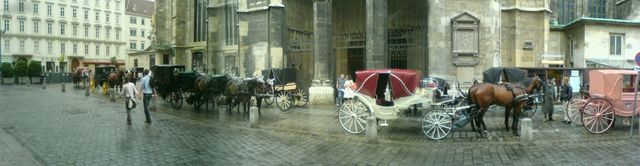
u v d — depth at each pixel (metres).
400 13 29.03
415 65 28.12
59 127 15.74
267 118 19.17
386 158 11.09
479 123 14.75
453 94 21.33
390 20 29.31
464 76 24.84
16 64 54.59
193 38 45.81
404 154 11.62
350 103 15.40
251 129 15.95
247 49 29.06
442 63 24.72
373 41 24.61
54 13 74.38
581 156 11.23
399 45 28.91
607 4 39.22
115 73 33.41
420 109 21.78
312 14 31.17
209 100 22.11
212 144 12.73
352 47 30.92
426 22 27.05
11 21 65.56
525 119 12.95
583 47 32.12
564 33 34.53
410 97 15.26
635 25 32.41
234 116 19.81
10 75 53.81
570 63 33.81
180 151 11.55
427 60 26.80
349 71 31.06
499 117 19.84
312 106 24.44
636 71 15.53
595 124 15.26
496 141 13.55
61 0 76.19
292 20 29.52
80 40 81.56
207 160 10.52
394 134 14.93
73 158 10.48
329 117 19.44
